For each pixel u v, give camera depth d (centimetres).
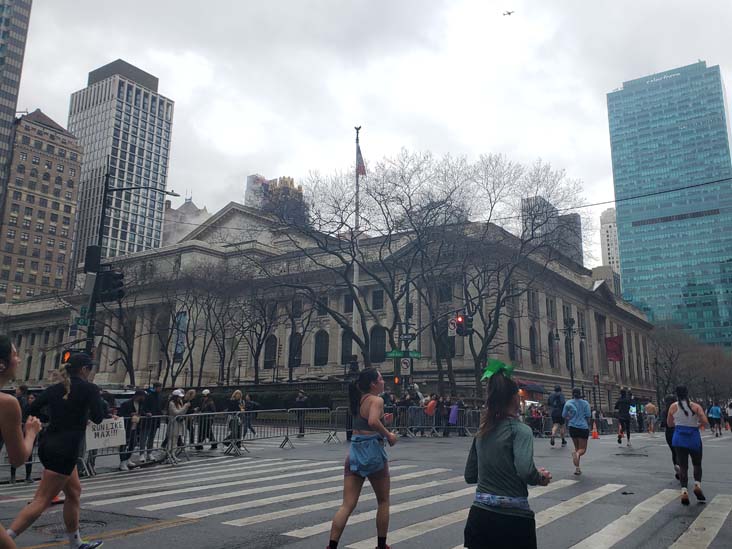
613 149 19650
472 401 3791
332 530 598
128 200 16888
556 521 832
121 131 17275
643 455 1747
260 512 888
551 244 3844
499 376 453
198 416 1812
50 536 749
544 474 418
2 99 11994
